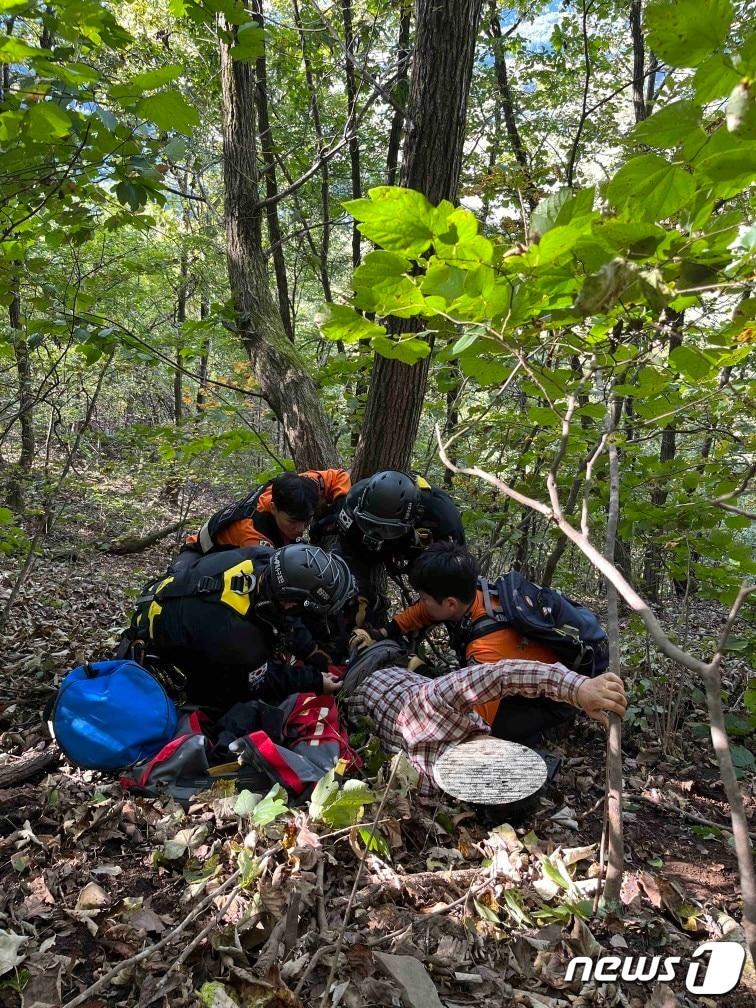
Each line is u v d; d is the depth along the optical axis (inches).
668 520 125.1
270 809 64.9
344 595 105.2
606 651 104.0
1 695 124.0
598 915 76.0
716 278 44.8
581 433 127.4
